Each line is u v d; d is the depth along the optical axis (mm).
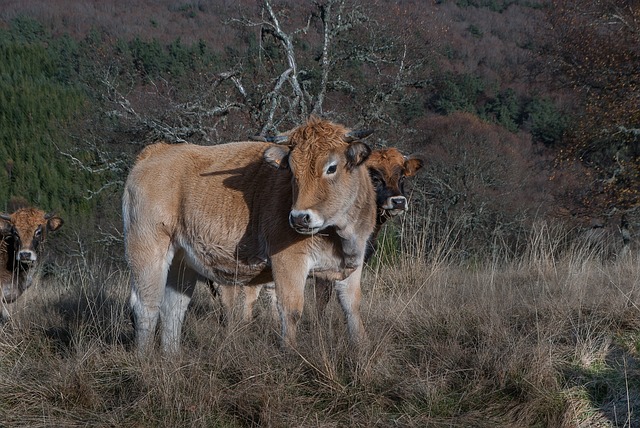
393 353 6195
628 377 5641
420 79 16484
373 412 5371
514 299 7547
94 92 17016
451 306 7273
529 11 40375
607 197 22062
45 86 37969
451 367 5965
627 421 5090
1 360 6586
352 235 6070
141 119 14688
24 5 45156
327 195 5730
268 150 5891
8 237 9938
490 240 16938
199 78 16016
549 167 27359
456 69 33750
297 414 5312
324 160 5723
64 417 5527
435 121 26672
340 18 15445
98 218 22188
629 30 24391
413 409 5406
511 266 9922
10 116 35812
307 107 15023
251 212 6430
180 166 6816
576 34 25469
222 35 25219
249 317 7660
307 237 6078
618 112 22750
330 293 7316
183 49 22781
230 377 5883
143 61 20562
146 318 6836
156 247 6809
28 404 5723
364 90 15836
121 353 6301
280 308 6152
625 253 10906
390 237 11055
